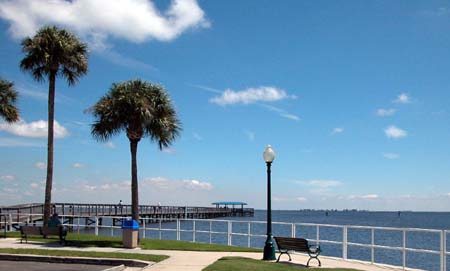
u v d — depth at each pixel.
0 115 31.55
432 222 133.75
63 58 29.52
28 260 19.72
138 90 25.86
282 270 16.08
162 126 25.75
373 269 16.80
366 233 69.44
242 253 21.69
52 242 25.72
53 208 51.66
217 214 121.38
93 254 20.20
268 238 19.56
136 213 25.86
